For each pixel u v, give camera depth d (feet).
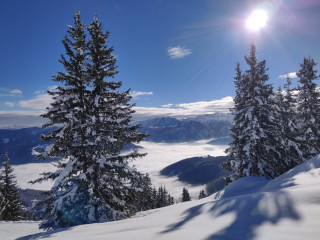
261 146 61.82
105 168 42.63
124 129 45.91
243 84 68.13
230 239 9.44
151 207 102.99
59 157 44.62
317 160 36.50
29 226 59.31
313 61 79.15
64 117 40.70
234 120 71.05
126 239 13.08
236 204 15.65
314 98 78.23
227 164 74.18
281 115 77.82
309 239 7.95
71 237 18.16
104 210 42.96
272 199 13.96
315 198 12.28
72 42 47.39
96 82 45.83
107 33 49.34
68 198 40.52
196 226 13.03
